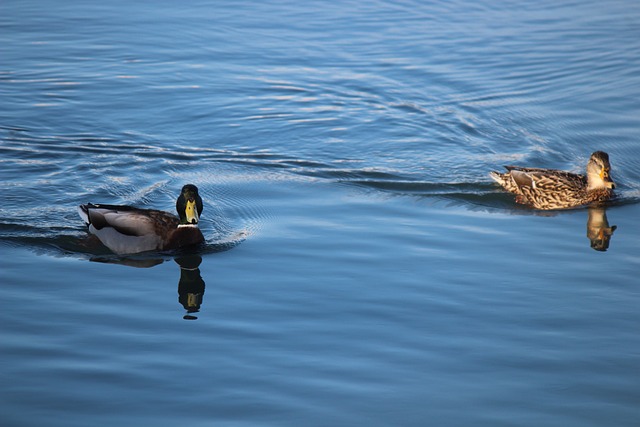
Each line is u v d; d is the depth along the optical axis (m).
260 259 14.18
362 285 13.20
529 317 12.30
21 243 14.75
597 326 12.08
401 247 14.59
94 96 21.28
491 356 11.28
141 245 14.60
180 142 19.16
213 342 11.55
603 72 22.75
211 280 13.48
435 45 24.44
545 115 20.56
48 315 12.26
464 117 20.47
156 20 26.23
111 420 9.83
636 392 10.55
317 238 14.92
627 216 16.23
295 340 11.62
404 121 20.27
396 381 10.69
